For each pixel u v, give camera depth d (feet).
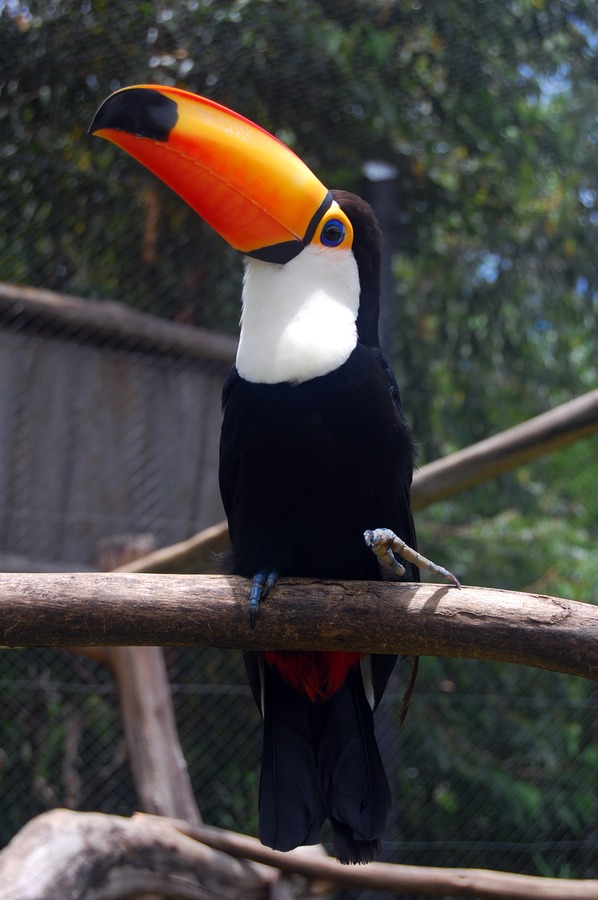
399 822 20.52
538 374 24.26
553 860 20.94
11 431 17.31
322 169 20.80
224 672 19.47
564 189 22.65
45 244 19.48
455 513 24.14
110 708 19.69
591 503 27.30
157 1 17.56
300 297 8.87
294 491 8.80
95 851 11.68
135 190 19.56
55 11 17.33
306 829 8.90
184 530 18.62
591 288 23.75
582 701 21.38
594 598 21.71
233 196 9.11
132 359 18.51
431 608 7.67
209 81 18.89
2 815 18.71
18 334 17.49
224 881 12.80
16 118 18.47
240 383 8.89
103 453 18.07
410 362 22.86
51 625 7.73
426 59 20.07
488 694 21.06
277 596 7.92
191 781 19.12
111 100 9.30
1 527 17.04
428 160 21.08
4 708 19.03
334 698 9.34
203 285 20.38
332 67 18.80
